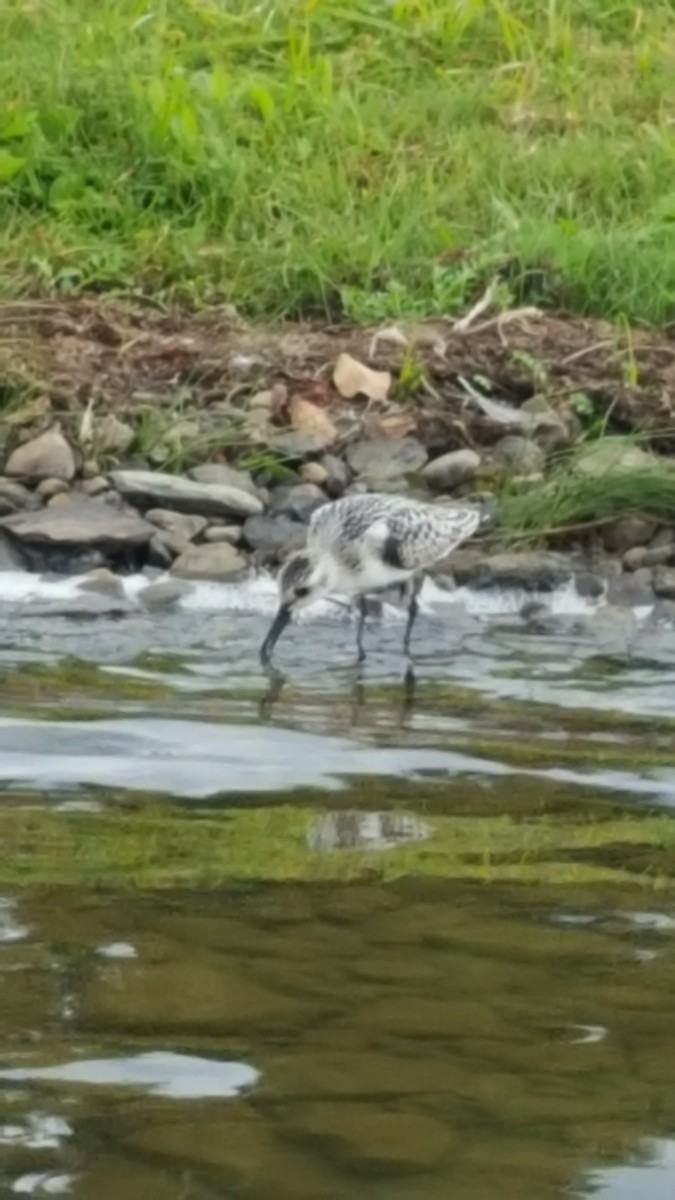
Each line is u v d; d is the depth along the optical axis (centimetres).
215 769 910
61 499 1375
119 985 664
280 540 1354
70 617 1222
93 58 1912
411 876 773
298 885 760
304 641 1196
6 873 761
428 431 1476
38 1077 602
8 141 1802
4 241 1705
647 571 1345
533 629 1252
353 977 676
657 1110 593
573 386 1522
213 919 722
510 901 752
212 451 1441
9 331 1564
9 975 670
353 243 1692
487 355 1555
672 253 1689
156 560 1316
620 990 673
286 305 1642
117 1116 581
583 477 1399
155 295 1653
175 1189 545
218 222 1764
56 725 975
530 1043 632
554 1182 552
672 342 1611
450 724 1013
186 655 1148
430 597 1295
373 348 1567
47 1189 543
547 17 2094
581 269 1661
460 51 2044
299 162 1834
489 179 1823
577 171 1834
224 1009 649
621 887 770
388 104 1944
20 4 1997
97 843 802
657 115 1969
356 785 895
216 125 1847
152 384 1512
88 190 1773
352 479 1425
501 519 1383
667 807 877
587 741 988
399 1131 576
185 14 2038
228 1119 581
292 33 1981
